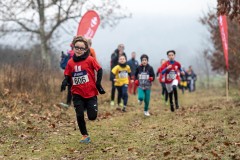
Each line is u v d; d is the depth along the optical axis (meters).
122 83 20.12
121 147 11.10
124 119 16.56
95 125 14.97
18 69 20.48
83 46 11.64
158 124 14.80
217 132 11.97
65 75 11.78
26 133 13.16
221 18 21.75
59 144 11.73
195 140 11.12
